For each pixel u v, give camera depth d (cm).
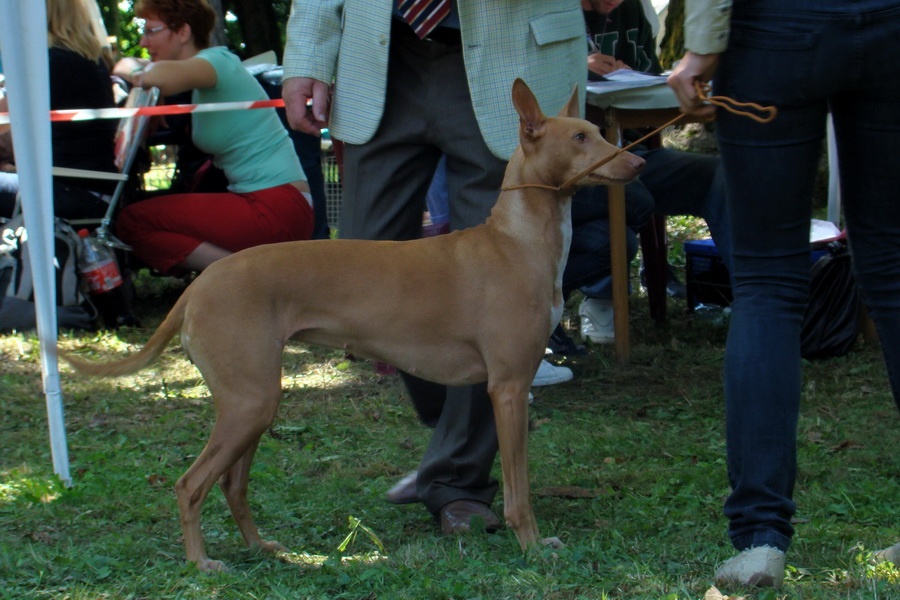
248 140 633
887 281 256
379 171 322
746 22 236
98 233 612
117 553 288
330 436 429
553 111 312
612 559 274
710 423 440
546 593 249
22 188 346
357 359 560
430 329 288
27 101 341
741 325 249
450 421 314
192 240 630
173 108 594
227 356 273
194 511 276
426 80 313
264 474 367
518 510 285
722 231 534
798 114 237
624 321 540
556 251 290
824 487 348
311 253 287
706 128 927
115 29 1182
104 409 464
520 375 286
